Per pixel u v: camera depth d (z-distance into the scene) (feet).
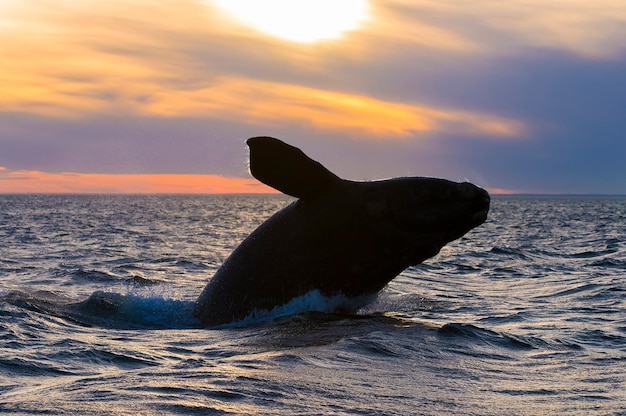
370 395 32.32
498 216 469.57
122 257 127.54
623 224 327.67
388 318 53.88
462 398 32.89
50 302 59.31
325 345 42.65
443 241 55.01
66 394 31.09
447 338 46.09
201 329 52.60
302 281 55.01
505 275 99.91
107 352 42.01
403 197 54.60
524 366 40.47
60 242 169.37
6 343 43.86
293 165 52.60
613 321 57.98
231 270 56.29
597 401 33.04
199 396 30.66
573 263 119.85
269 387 32.48
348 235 54.60
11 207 579.89
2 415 27.96
